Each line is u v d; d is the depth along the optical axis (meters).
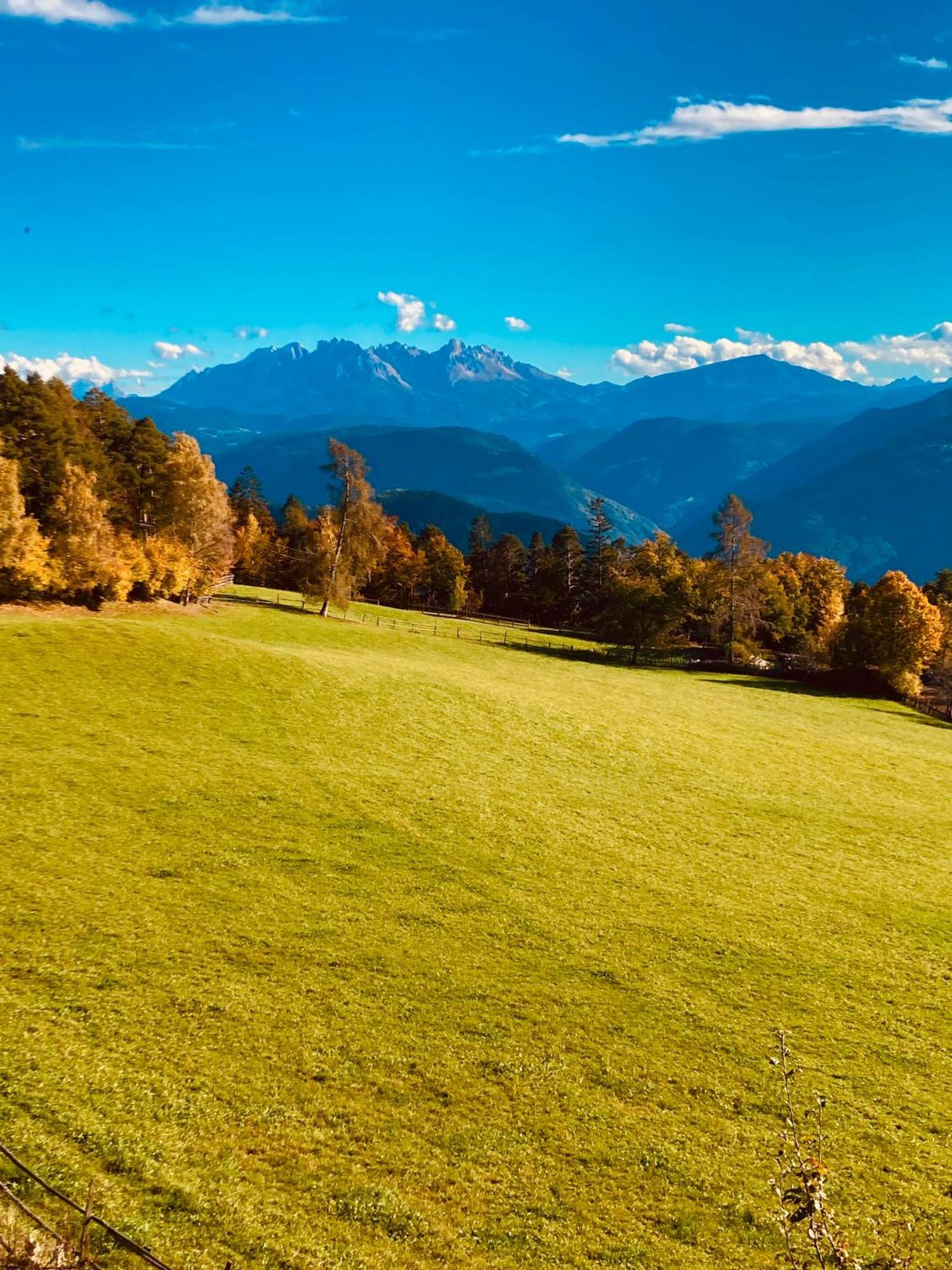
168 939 21.08
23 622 46.19
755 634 115.44
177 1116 14.72
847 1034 21.27
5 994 17.33
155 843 26.53
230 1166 13.77
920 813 43.91
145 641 47.00
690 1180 15.34
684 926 26.69
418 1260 12.62
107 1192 12.44
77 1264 10.01
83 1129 13.70
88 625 47.22
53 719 35.59
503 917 25.67
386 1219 13.33
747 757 51.31
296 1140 14.81
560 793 39.09
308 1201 13.38
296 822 30.25
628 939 25.34
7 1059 15.16
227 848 27.17
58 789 28.94
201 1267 11.46
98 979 18.67
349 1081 16.83
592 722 54.00
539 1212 14.09
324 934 22.88
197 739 37.16
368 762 38.88
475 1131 15.95
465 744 44.78
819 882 32.25
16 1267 9.73
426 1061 17.95
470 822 33.31
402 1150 15.08
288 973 20.53
